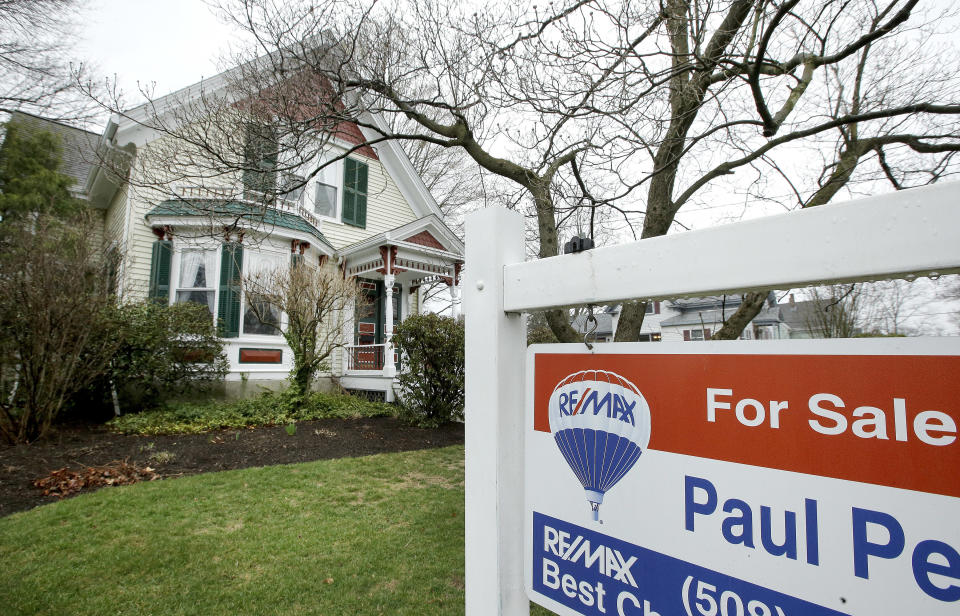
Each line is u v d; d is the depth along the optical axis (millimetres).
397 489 4637
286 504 4133
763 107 3221
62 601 2633
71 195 11539
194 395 8547
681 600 899
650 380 986
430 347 8195
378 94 4469
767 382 833
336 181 12289
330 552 3242
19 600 2627
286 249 9961
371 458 5801
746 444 846
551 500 1150
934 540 661
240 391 9055
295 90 4160
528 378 1242
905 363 705
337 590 2781
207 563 3070
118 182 5098
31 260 5809
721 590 851
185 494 4293
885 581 694
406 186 13945
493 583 1174
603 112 3523
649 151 3764
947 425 662
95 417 7477
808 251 800
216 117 4344
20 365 5879
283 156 5273
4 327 5668
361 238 12656
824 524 755
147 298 8234
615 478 1025
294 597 2707
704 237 923
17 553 3139
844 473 743
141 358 7438
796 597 768
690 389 927
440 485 4785
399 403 9422
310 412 8164
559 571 1116
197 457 5586
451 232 12758
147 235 9023
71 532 3449
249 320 9500
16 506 3979
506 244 1293
